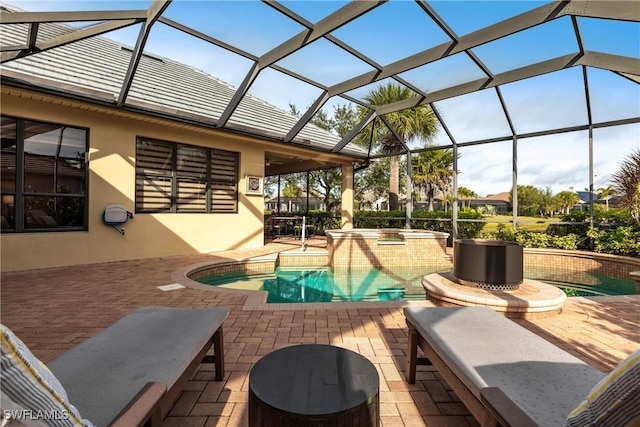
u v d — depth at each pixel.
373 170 21.20
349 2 5.20
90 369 1.73
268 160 13.88
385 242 9.42
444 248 9.66
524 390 1.59
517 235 9.73
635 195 8.18
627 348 3.31
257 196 10.38
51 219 6.87
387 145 15.45
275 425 1.43
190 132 8.87
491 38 5.73
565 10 5.02
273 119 11.56
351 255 9.11
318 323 3.93
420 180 22.50
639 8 4.49
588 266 8.30
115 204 7.57
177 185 8.85
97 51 9.11
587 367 1.82
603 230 8.63
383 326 3.86
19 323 3.83
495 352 1.99
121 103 6.92
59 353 3.10
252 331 3.67
